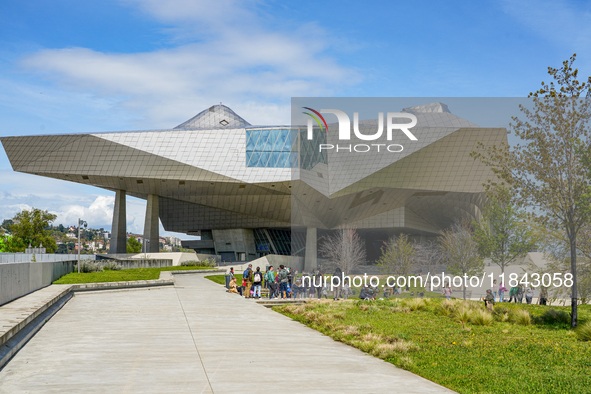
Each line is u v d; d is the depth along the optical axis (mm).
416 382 6676
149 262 46719
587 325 11344
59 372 6496
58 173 52562
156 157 52344
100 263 37719
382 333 11266
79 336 9648
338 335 10617
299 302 19312
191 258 59312
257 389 5820
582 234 14516
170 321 12227
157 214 62562
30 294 15438
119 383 5910
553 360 8617
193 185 58031
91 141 51062
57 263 24203
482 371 7664
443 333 11672
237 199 64000
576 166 14891
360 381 6543
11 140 49688
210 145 53281
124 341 9109
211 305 16594
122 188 59781
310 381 6387
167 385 5855
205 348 8547
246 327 11680
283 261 61219
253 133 53844
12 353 7645
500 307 14938
